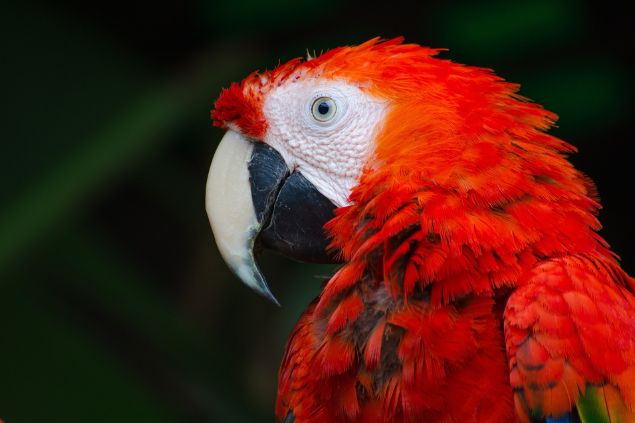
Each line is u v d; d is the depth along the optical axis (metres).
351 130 3.40
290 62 3.66
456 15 6.75
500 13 6.68
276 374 7.00
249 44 6.89
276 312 7.11
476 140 3.14
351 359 3.08
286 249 3.56
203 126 6.98
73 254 6.16
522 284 2.98
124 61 6.38
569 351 2.88
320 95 3.47
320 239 3.52
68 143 6.00
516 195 3.05
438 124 3.18
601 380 2.90
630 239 7.24
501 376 2.95
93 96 6.18
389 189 3.13
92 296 6.16
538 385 2.88
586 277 3.00
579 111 6.80
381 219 3.12
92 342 5.99
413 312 3.01
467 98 3.24
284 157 3.55
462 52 6.87
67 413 5.75
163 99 6.34
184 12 6.92
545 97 6.79
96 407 5.82
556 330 2.89
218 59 6.76
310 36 6.95
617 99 6.71
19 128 5.95
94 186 5.91
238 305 7.30
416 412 2.95
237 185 3.58
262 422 6.38
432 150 3.14
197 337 6.37
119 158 6.02
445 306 2.98
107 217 7.56
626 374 2.94
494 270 2.97
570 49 6.74
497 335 2.98
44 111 6.03
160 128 6.23
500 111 3.25
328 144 3.46
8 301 5.85
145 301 6.30
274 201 3.54
